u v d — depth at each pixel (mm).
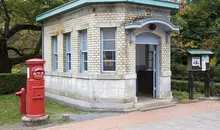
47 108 11391
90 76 10734
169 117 9055
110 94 10523
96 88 10664
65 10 12141
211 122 8305
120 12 10523
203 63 12750
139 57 13766
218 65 16656
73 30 12125
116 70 10602
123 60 10516
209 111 9945
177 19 17562
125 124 8219
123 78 10430
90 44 10875
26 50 24516
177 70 17844
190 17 19719
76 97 11812
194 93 13797
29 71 8578
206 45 17844
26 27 19719
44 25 15422
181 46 16875
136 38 10961
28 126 8312
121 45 10508
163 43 11680
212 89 13352
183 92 14469
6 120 9281
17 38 24531
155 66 11844
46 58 15141
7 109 11391
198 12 19828
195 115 9266
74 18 12039
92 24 10758
